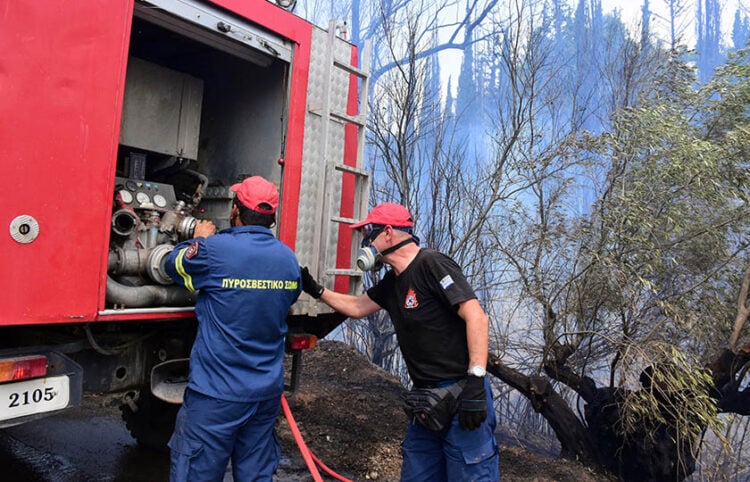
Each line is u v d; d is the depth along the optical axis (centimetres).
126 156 341
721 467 473
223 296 230
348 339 773
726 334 445
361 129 366
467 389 220
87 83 233
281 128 364
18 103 212
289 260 248
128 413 378
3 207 209
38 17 217
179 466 221
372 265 243
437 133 720
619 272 406
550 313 459
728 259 434
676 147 411
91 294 236
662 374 373
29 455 364
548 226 470
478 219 573
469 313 225
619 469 446
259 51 316
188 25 289
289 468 364
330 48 343
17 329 256
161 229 300
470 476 231
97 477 336
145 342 305
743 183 411
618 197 416
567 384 479
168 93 350
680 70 496
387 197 692
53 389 238
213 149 404
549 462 436
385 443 419
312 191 345
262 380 233
